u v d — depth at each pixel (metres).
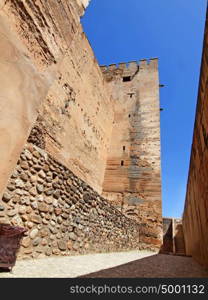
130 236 9.45
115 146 15.07
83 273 2.92
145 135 15.05
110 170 14.06
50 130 7.44
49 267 3.02
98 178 12.72
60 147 8.15
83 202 5.48
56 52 2.83
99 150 13.10
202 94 2.97
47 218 4.01
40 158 4.05
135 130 15.49
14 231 2.53
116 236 7.68
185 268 4.32
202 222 4.32
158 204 12.29
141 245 10.75
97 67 12.98
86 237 5.41
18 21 2.17
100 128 13.43
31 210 3.63
